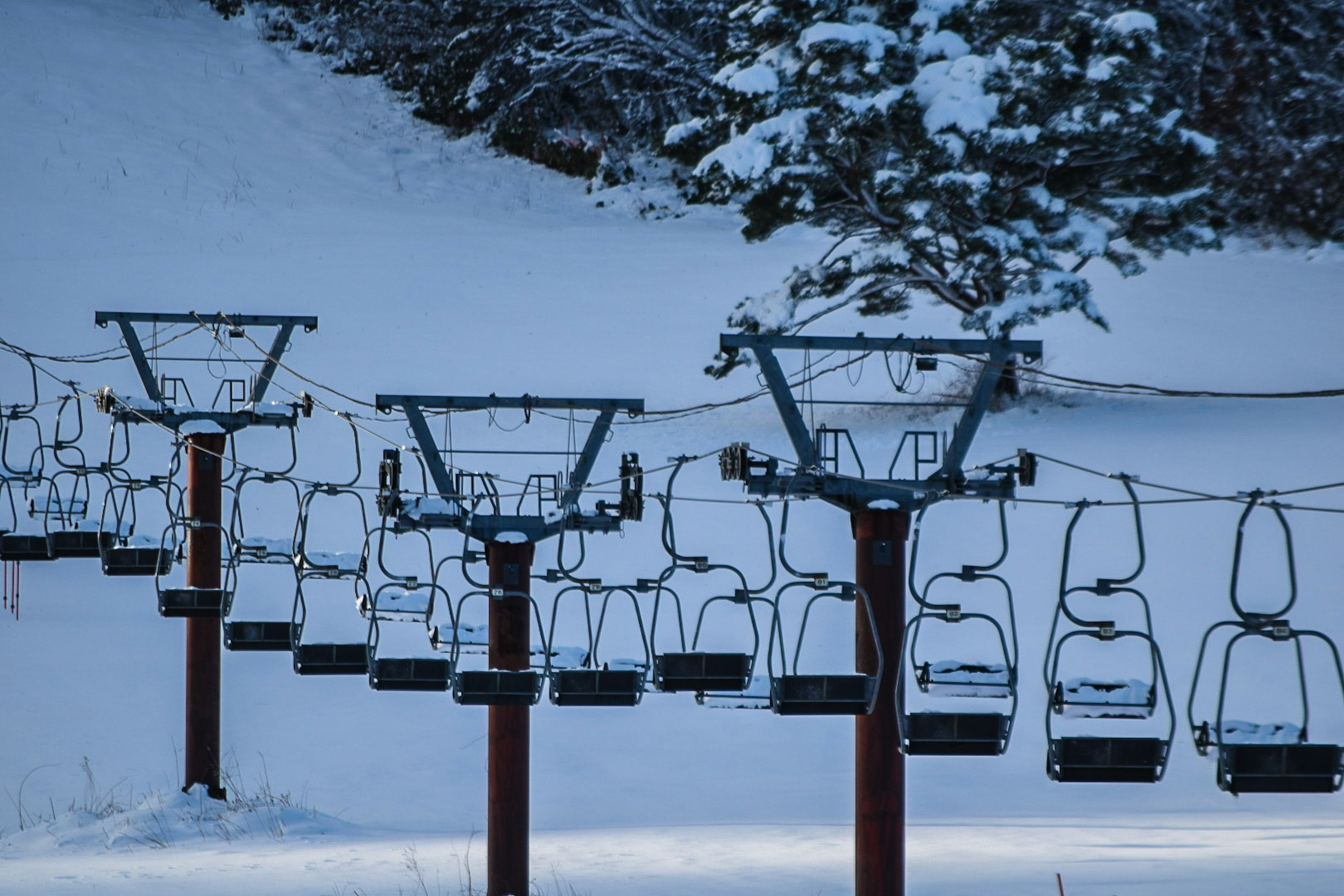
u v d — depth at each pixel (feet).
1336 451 377.09
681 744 270.26
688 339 499.10
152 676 290.97
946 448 151.02
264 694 291.17
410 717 280.31
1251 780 110.11
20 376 449.89
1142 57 415.03
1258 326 513.86
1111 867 164.04
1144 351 483.92
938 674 119.96
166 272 550.77
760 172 408.46
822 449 147.33
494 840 167.94
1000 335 395.55
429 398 175.22
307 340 488.44
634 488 167.84
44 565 356.59
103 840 209.46
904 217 406.62
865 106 396.98
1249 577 312.09
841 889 159.12
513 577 167.22
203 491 229.45
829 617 316.81
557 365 471.62
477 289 547.90
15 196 638.12
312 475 399.03
